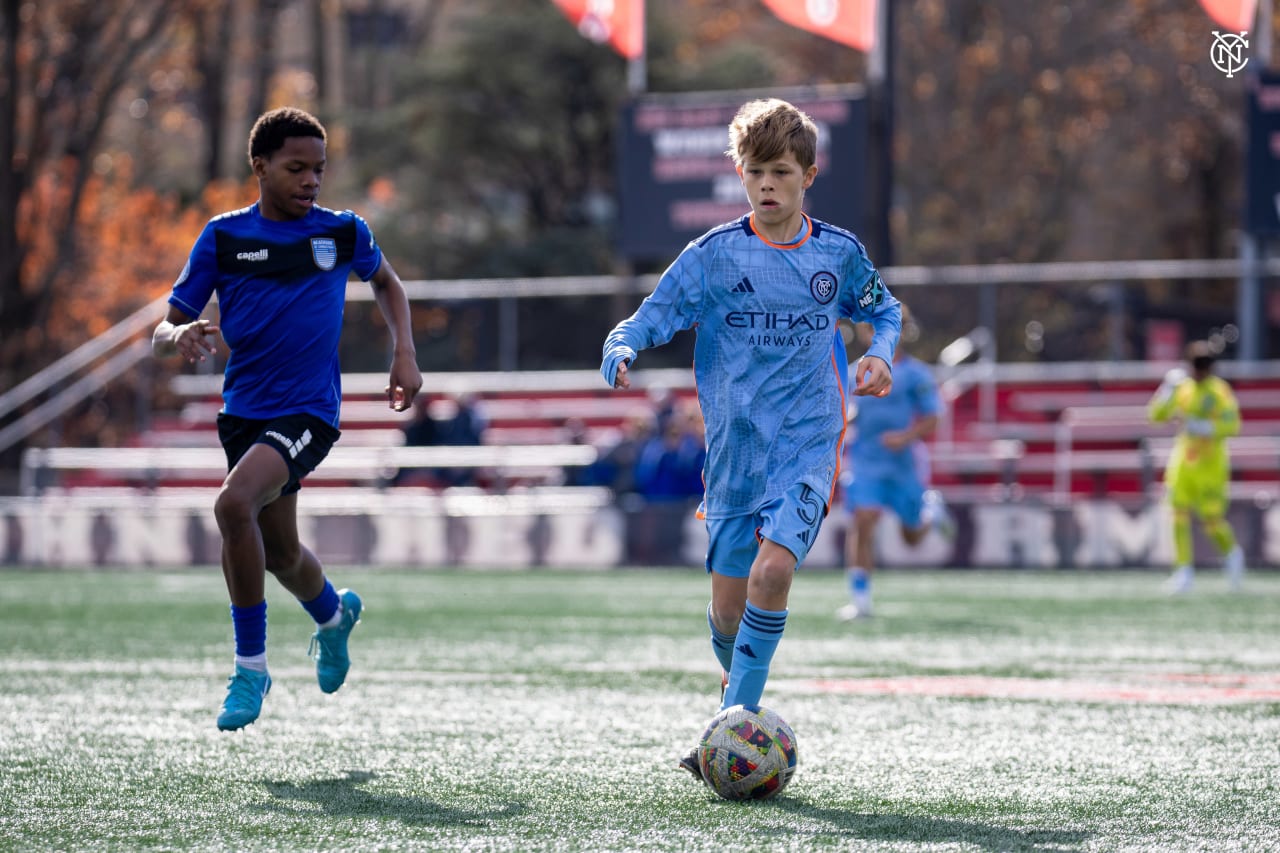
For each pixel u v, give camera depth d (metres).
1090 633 36.59
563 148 146.38
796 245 17.41
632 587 53.75
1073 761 18.64
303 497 74.00
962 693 25.25
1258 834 14.39
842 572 63.19
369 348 93.50
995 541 63.62
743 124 17.16
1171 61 128.75
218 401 86.38
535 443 78.31
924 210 135.12
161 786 16.81
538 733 20.86
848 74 139.62
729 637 17.66
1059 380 78.25
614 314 79.94
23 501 75.12
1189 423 51.59
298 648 32.69
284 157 19.16
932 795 16.36
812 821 14.88
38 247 108.75
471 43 143.25
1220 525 51.81
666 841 13.95
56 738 20.31
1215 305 133.00
